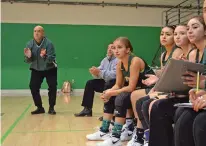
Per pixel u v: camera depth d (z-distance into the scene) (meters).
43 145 2.45
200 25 1.69
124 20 7.66
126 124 2.59
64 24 7.50
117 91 2.43
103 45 7.65
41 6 7.39
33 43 4.05
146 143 2.01
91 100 4.00
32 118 3.82
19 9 7.32
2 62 7.31
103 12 7.60
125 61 2.48
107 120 2.63
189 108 1.41
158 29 7.73
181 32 2.05
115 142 2.36
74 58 7.57
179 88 1.61
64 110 4.58
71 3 7.40
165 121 1.62
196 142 1.29
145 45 7.73
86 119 3.75
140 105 2.03
